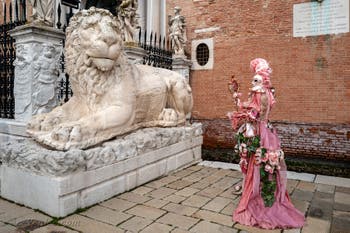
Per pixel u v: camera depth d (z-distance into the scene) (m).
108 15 3.98
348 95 7.87
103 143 4.01
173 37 9.88
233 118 3.58
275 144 3.38
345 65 7.88
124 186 4.17
